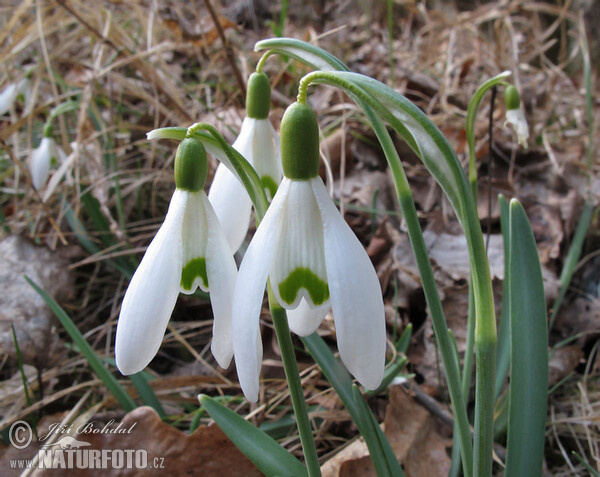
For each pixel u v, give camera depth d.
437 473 0.11
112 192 0.19
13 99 0.19
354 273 0.06
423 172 0.19
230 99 0.19
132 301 0.06
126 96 0.22
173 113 0.20
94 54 0.21
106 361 0.14
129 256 0.17
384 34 0.29
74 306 0.16
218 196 0.08
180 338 0.14
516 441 0.09
